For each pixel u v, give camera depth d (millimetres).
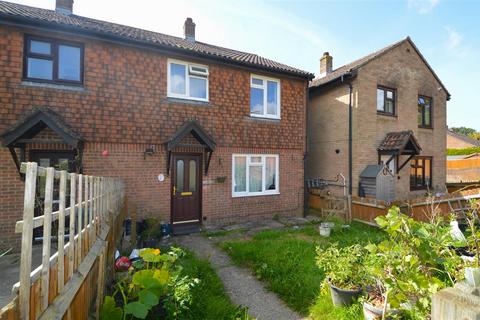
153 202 7676
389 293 2762
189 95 8367
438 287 2531
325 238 7176
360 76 10797
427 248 2727
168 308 3000
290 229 8195
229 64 8852
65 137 5906
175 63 8188
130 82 7371
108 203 4055
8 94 5984
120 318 2645
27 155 6152
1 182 5848
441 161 13547
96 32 6652
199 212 8523
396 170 11844
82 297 2404
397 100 11898
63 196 1996
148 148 7559
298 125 10398
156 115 7715
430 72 13211
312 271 4824
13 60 6047
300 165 10445
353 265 3805
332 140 11875
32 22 6023
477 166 19250
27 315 1437
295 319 3604
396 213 2812
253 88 9586
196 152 8375
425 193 12430
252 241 6844
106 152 7023
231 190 9000
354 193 10719
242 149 9203
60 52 6656
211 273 4789
